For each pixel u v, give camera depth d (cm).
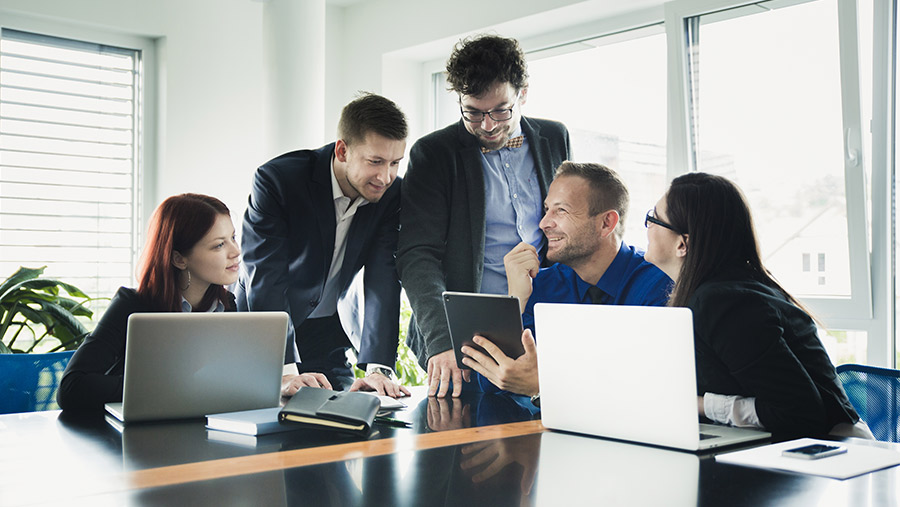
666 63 352
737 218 217
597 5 358
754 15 319
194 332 199
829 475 144
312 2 406
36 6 385
